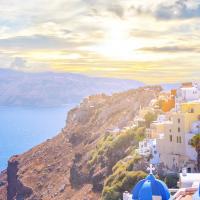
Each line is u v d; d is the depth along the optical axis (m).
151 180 64.44
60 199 176.50
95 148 171.25
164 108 147.75
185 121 106.38
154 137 123.81
